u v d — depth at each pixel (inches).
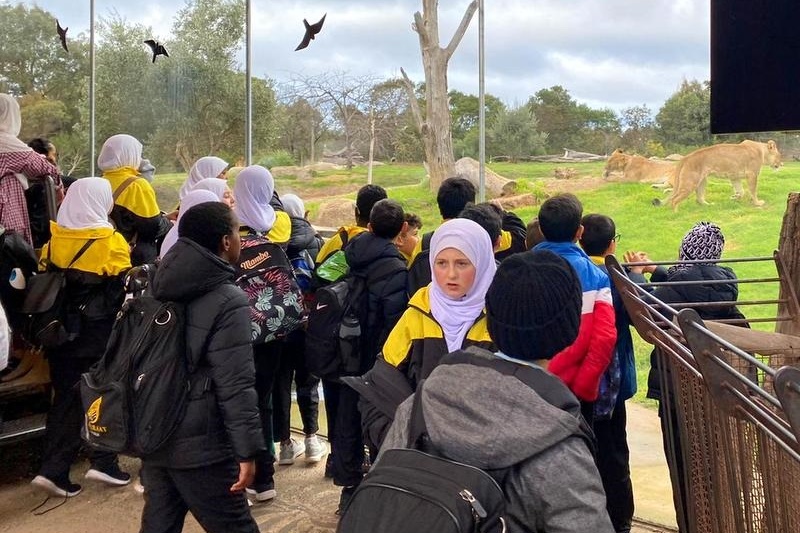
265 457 171.6
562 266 68.3
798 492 60.9
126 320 115.0
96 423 110.3
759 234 213.0
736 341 101.0
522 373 66.0
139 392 109.7
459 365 67.1
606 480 140.3
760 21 121.3
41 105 413.7
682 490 101.3
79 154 402.0
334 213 296.4
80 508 175.2
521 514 61.2
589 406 127.0
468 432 62.2
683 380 89.2
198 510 115.7
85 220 171.3
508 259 70.2
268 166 326.0
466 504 58.7
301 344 185.5
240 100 323.3
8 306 171.5
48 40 410.3
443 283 105.7
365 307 148.6
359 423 154.4
